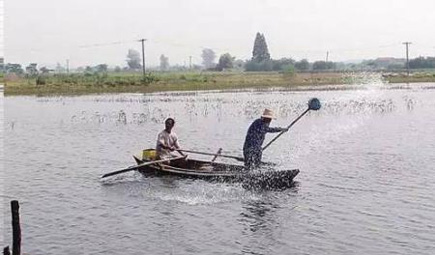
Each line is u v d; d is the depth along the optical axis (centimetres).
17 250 1182
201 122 4016
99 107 5547
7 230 1499
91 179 2139
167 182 2008
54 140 3297
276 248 1336
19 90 8725
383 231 1435
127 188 1956
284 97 6234
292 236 1417
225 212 1634
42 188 1992
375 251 1300
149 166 2097
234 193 1842
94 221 1577
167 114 4609
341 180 2012
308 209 1648
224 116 4375
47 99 6988
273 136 3244
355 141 2959
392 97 5916
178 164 2206
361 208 1647
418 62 14900
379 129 3419
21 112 5219
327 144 2883
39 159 2628
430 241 1355
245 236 1423
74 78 10900
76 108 5506
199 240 1401
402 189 1864
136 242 1396
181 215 1614
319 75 12300
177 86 9131
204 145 2953
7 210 1702
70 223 1562
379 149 2678
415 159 2389
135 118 4338
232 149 2830
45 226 1538
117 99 6675
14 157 2695
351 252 1298
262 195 1814
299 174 2130
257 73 14512
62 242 1405
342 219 1545
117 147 2973
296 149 2744
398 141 2920
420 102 5228
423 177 2034
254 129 2061
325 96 6284
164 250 1338
